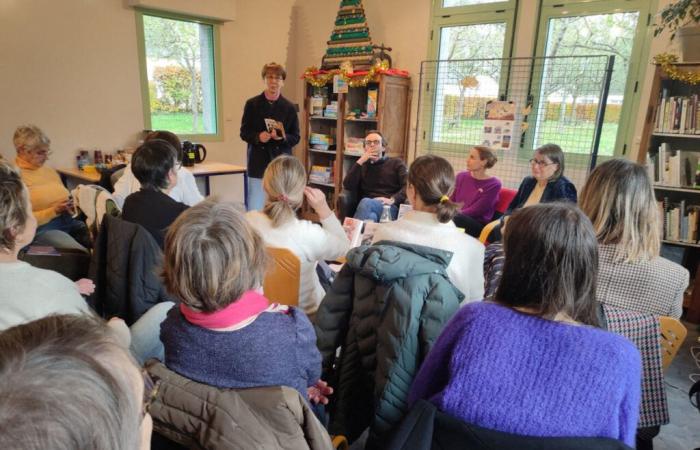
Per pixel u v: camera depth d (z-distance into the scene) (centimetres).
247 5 528
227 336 85
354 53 470
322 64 501
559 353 77
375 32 499
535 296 83
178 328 88
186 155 438
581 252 82
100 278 169
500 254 166
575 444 72
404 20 474
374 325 130
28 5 391
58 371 33
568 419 76
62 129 427
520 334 80
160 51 480
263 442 75
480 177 373
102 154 448
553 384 76
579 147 384
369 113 465
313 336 106
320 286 188
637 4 341
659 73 295
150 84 479
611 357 76
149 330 138
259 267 95
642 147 311
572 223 83
